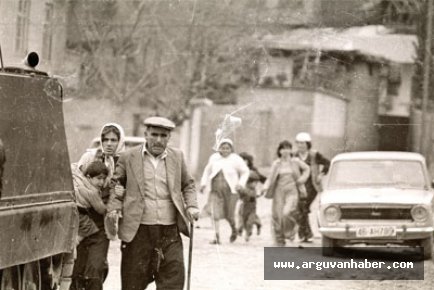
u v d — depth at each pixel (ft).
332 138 145.89
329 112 148.77
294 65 162.30
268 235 83.82
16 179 32.07
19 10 101.45
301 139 79.92
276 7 163.12
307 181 79.25
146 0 166.71
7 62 99.50
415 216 66.59
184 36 169.58
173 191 41.47
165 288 41.27
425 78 134.51
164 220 41.34
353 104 140.05
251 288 52.54
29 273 34.14
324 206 67.77
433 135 128.77
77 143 156.66
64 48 146.72
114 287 50.31
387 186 71.72
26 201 32.73
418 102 133.28
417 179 72.28
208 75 171.53
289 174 77.25
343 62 144.97
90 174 41.16
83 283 40.93
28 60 35.17
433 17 135.44
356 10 143.43
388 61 136.87
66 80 152.25
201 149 177.27
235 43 169.27
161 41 169.17
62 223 35.70
